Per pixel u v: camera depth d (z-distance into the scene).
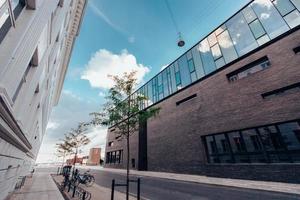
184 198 9.30
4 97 2.96
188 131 22.17
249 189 10.61
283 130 13.45
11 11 3.70
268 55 15.62
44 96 11.38
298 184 11.27
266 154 14.00
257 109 15.18
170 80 28.55
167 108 27.39
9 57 3.87
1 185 5.80
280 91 14.20
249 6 18.84
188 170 20.66
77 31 19.64
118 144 40.16
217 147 18.25
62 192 10.53
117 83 8.80
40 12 5.16
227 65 19.20
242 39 18.70
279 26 15.64
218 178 16.08
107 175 24.00
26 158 11.90
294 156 12.45
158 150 27.05
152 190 11.79
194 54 24.78
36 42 5.14
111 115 8.23
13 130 4.57
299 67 13.23
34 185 13.38
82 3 16.77
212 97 19.94
